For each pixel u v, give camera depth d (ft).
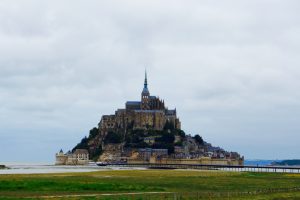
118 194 381.40
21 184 456.45
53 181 509.76
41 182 481.05
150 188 453.99
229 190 447.83
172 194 382.01
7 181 485.15
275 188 458.09
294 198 362.74
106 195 369.91
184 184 528.22
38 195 368.68
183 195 372.79
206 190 446.19
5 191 405.59
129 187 454.81
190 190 443.73
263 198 357.00
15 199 330.34
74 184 469.98
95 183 493.36
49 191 409.28
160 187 473.67
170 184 525.75
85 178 617.21
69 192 401.29
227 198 352.49
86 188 439.63
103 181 552.41
